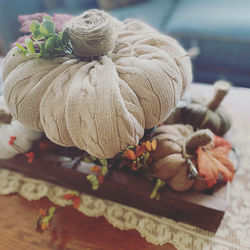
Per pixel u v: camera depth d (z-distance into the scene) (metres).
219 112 0.61
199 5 1.33
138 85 0.43
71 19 0.49
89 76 0.43
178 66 0.49
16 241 0.57
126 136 0.42
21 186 0.65
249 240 0.54
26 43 0.45
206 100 0.64
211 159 0.53
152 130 0.56
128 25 0.56
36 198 0.62
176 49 0.50
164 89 0.44
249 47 1.15
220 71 1.27
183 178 0.51
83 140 0.43
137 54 0.48
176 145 0.53
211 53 1.23
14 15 1.27
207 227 0.56
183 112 0.63
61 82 0.44
